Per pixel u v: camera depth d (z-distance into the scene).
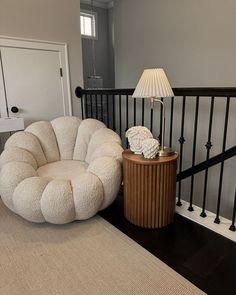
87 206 1.76
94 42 5.29
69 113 3.31
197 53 3.14
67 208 1.70
